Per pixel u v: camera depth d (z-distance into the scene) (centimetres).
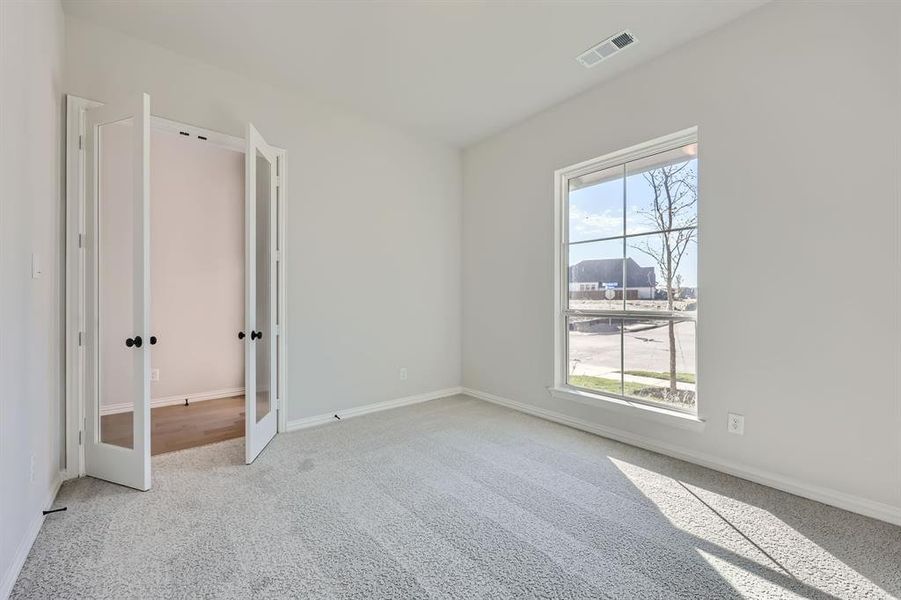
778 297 224
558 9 229
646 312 292
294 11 231
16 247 155
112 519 188
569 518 193
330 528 184
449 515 196
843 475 203
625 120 296
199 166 428
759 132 230
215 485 225
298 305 326
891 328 190
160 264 404
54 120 213
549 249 357
